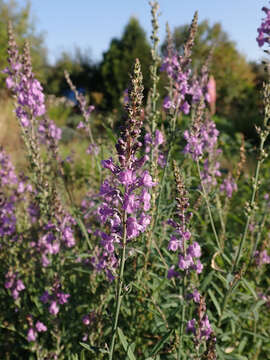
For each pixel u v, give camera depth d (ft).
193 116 15.49
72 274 14.47
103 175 15.20
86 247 14.88
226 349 11.55
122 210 7.42
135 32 103.04
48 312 12.64
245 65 80.02
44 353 11.98
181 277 10.66
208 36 75.82
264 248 13.65
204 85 16.72
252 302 13.06
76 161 27.94
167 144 13.73
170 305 10.93
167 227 14.02
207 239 14.47
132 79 6.74
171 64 13.37
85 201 17.79
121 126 7.00
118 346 11.33
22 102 12.44
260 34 10.28
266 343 12.78
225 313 11.28
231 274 10.99
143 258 11.71
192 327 9.05
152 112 12.95
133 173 7.30
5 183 15.78
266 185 20.10
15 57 12.59
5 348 13.25
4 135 32.89
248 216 10.77
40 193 12.35
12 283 13.08
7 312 13.97
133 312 11.82
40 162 12.37
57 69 99.76
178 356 9.30
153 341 12.23
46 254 14.46
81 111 16.40
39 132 15.17
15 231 15.28
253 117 51.60
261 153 10.39
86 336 11.12
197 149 12.51
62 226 12.17
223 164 23.76
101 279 13.09
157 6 13.00
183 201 9.08
